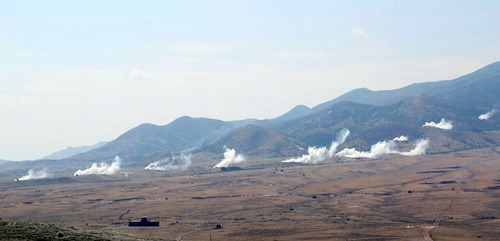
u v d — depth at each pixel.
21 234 119.19
